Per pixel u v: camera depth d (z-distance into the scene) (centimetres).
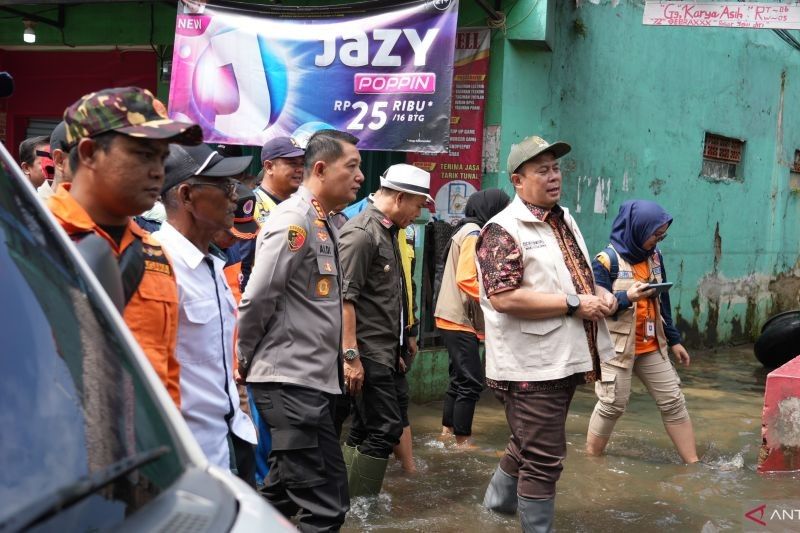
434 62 750
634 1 1045
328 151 393
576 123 955
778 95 1413
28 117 998
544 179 420
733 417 794
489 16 831
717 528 493
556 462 419
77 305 168
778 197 1445
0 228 162
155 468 157
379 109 764
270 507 168
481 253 426
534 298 409
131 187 238
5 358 146
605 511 521
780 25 823
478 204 634
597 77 986
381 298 498
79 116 237
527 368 416
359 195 849
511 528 477
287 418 374
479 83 845
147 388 172
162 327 262
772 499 544
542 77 888
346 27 767
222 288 315
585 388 912
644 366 625
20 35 955
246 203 443
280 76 784
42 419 144
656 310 614
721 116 1255
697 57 1183
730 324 1327
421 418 734
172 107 805
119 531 137
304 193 392
